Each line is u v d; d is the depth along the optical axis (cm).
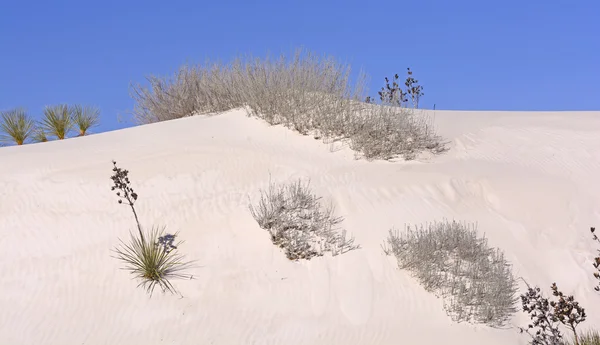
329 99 1512
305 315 959
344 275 1024
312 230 1105
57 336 927
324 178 1260
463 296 983
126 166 1299
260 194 1204
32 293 1009
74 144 1464
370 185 1245
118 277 1029
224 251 1073
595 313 994
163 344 906
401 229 1127
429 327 935
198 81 1869
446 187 1254
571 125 1622
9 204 1200
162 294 992
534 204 1231
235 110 1669
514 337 930
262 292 998
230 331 927
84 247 1096
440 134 1514
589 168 1374
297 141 1438
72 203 1196
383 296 990
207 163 1304
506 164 1380
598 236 1168
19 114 1712
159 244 1087
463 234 1105
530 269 1083
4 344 914
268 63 1684
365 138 1406
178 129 1523
